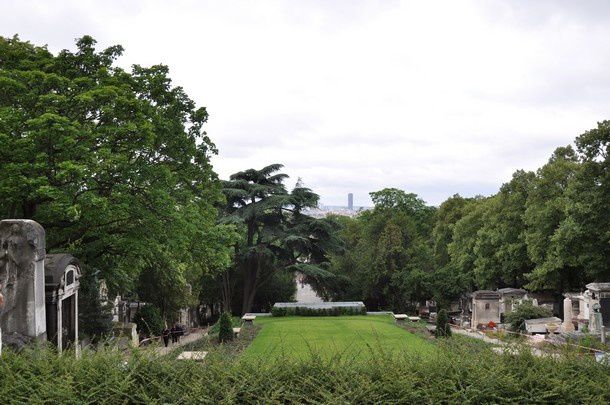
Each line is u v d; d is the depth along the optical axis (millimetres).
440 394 10516
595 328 39062
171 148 30453
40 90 25078
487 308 54938
